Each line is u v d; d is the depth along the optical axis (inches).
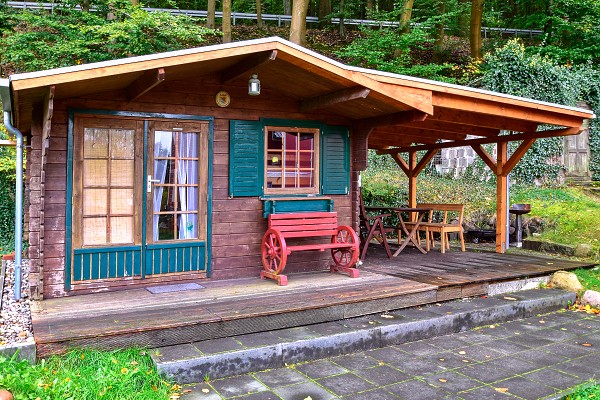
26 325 168.7
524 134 324.2
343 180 271.7
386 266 281.4
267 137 249.8
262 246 241.1
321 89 228.7
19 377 126.6
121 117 211.3
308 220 248.7
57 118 199.2
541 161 496.7
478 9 671.1
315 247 232.5
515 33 890.7
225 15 586.9
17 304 200.4
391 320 193.0
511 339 192.7
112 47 413.1
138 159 215.5
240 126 240.1
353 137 275.6
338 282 230.8
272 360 158.6
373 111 247.0
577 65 581.3
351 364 163.2
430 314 202.5
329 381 148.3
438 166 567.5
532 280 262.8
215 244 235.3
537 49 631.8
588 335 198.4
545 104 276.7
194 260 230.2
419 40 585.6
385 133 352.8
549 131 307.9
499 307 217.8
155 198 221.5
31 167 195.5
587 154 526.6
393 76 222.4
